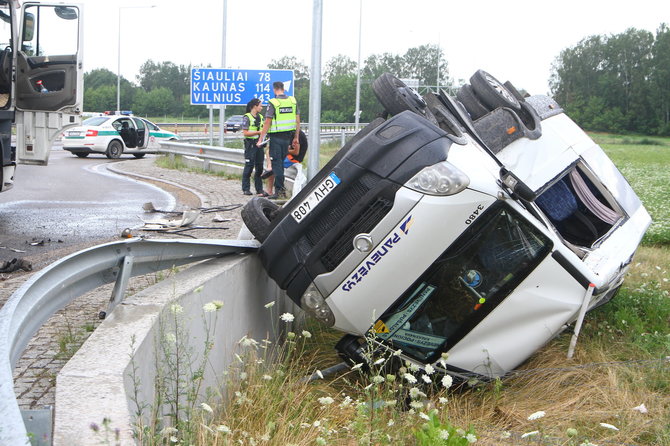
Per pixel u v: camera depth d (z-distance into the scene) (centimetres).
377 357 605
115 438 268
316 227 600
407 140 584
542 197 832
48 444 273
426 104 683
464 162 581
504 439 479
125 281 475
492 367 605
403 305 591
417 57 12281
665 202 2028
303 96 9900
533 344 609
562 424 522
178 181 1989
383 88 679
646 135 11750
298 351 689
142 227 1148
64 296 418
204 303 477
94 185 1855
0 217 1275
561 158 837
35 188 1745
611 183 879
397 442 397
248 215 661
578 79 12706
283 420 433
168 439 337
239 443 376
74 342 534
